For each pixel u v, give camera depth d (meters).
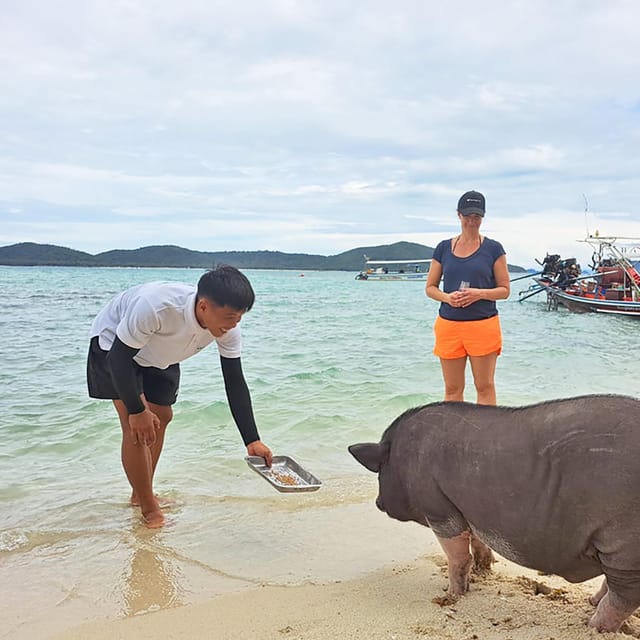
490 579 3.97
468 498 3.50
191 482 6.04
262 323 21.38
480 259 5.52
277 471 4.80
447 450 3.64
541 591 3.78
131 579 4.12
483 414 3.64
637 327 23.78
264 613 3.59
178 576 4.16
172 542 4.70
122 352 4.51
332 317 24.22
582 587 3.85
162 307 4.43
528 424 3.37
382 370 11.70
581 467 3.08
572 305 32.88
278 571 4.21
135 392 4.57
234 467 6.45
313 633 3.30
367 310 29.14
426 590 3.84
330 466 6.45
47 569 4.28
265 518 5.12
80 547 4.63
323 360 12.91
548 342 17.78
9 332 17.12
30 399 9.19
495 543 3.46
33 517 5.21
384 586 3.91
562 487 3.13
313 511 5.25
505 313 32.38
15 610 3.74
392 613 3.51
